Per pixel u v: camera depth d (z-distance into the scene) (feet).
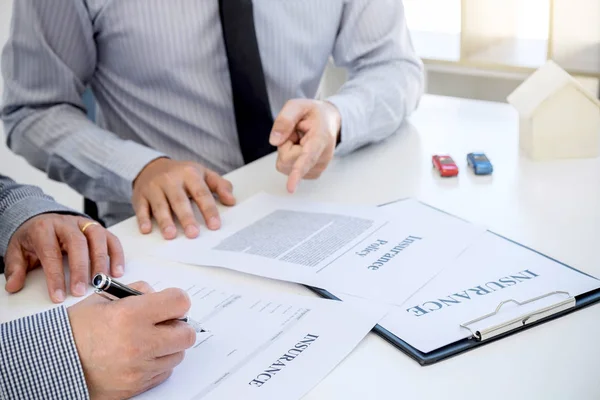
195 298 2.39
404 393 1.90
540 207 2.91
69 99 3.89
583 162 3.33
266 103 3.85
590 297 2.23
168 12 3.83
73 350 1.96
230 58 3.79
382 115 3.68
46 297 2.51
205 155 4.09
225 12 3.74
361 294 2.34
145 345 1.94
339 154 3.55
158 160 3.35
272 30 3.98
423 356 2.01
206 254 2.72
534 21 5.12
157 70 3.93
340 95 3.65
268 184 3.37
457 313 2.19
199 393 1.93
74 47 3.83
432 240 2.64
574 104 3.28
